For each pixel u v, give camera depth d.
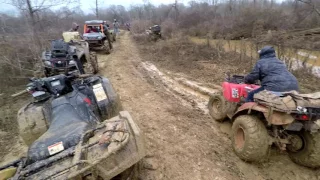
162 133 4.68
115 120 2.81
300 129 3.31
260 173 3.57
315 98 3.21
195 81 8.20
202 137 4.53
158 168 3.62
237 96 4.52
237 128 3.77
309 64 9.39
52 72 7.83
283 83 3.67
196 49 13.66
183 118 5.36
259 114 3.65
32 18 10.07
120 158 2.35
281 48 9.02
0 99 7.02
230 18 24.64
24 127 3.40
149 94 7.02
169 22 27.39
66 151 2.34
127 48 17.09
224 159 3.86
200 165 3.71
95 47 14.19
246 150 3.46
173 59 12.09
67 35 11.31
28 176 2.13
